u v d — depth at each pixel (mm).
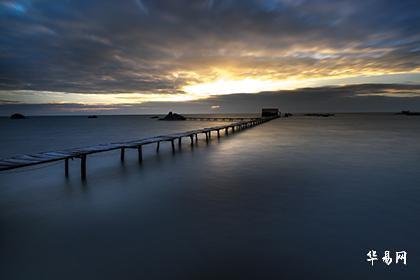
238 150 13727
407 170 8648
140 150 10648
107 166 9812
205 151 13445
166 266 3309
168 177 8008
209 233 4184
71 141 20984
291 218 4742
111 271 3219
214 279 3055
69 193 6426
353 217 4766
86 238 4059
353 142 17172
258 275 3119
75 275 3152
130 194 6305
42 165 9984
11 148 16797
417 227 4320
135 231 4277
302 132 26078
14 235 4160
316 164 9805
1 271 3240
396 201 5602
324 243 3830
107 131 33688
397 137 20531
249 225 4473
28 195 6273
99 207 5406
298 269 3225
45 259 3480
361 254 3529
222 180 7559
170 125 51656
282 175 8086
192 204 5543
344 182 7188
